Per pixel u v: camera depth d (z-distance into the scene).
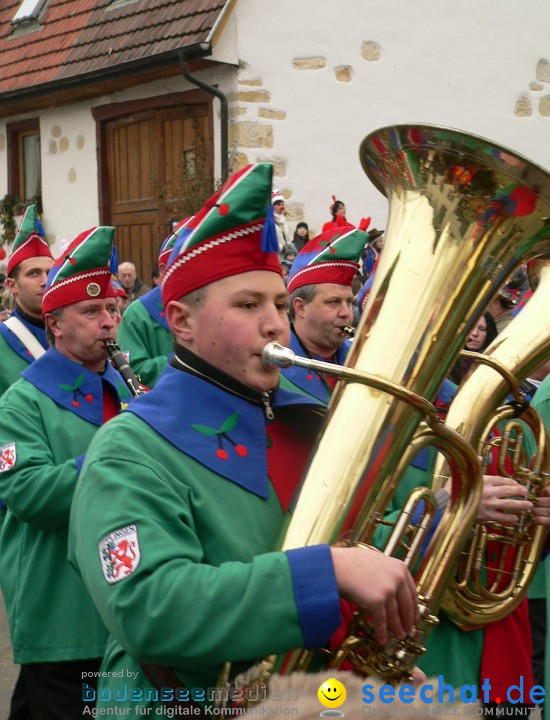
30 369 3.39
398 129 2.00
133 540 1.74
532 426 2.65
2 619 5.53
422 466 2.81
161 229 11.22
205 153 10.59
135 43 10.80
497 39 11.54
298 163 10.65
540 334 2.55
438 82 11.34
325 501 1.74
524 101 11.70
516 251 2.05
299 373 3.46
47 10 13.16
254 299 1.93
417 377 1.88
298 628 1.63
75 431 3.30
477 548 2.57
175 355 2.05
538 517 2.64
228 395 1.97
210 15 10.06
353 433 1.77
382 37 10.99
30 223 4.53
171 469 1.87
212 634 1.64
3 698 4.38
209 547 1.84
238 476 1.91
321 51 10.66
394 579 1.67
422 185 2.02
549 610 2.96
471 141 1.92
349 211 10.93
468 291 1.98
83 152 12.34
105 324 3.40
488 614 2.59
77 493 1.90
